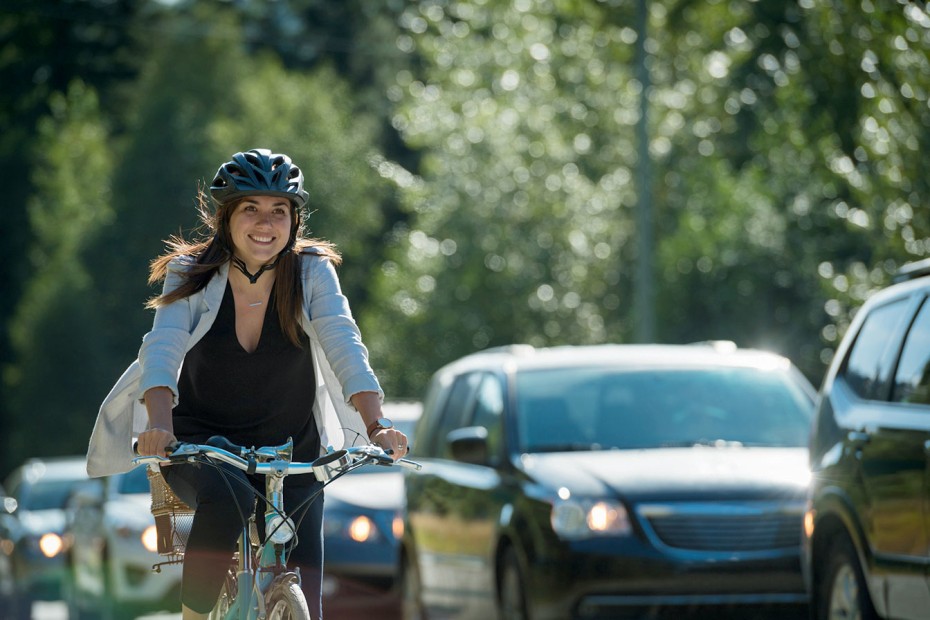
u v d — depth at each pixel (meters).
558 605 25.98
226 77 139.38
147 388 14.73
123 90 146.25
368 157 133.50
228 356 15.34
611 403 29.27
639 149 63.81
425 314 86.88
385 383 88.88
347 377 15.28
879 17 35.97
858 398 22.50
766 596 25.77
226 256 15.20
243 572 14.51
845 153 39.84
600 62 85.88
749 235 73.81
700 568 25.64
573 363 30.30
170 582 38.69
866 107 36.72
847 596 22.06
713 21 81.50
